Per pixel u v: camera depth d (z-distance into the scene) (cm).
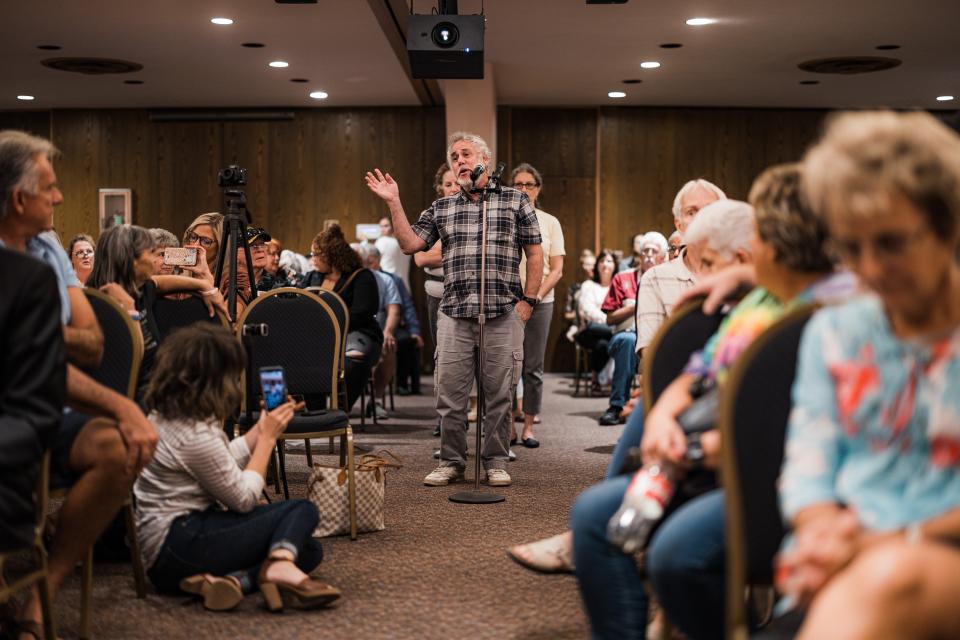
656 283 371
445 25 653
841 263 179
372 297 616
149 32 835
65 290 253
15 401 196
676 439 181
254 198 1185
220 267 426
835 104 1163
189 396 282
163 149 1185
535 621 265
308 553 296
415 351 919
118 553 330
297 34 841
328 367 405
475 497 428
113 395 241
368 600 284
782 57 926
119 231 360
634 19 793
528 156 1200
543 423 714
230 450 302
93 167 1188
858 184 122
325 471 366
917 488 133
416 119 1176
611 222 1194
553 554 257
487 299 465
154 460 284
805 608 153
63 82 1036
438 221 477
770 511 159
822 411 141
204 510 290
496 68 980
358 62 945
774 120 1188
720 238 219
